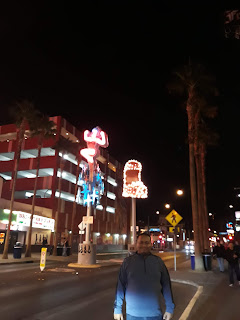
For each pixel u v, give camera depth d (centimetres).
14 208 3762
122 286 349
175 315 720
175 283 1341
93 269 2025
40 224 4228
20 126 3028
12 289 1084
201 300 911
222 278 1451
